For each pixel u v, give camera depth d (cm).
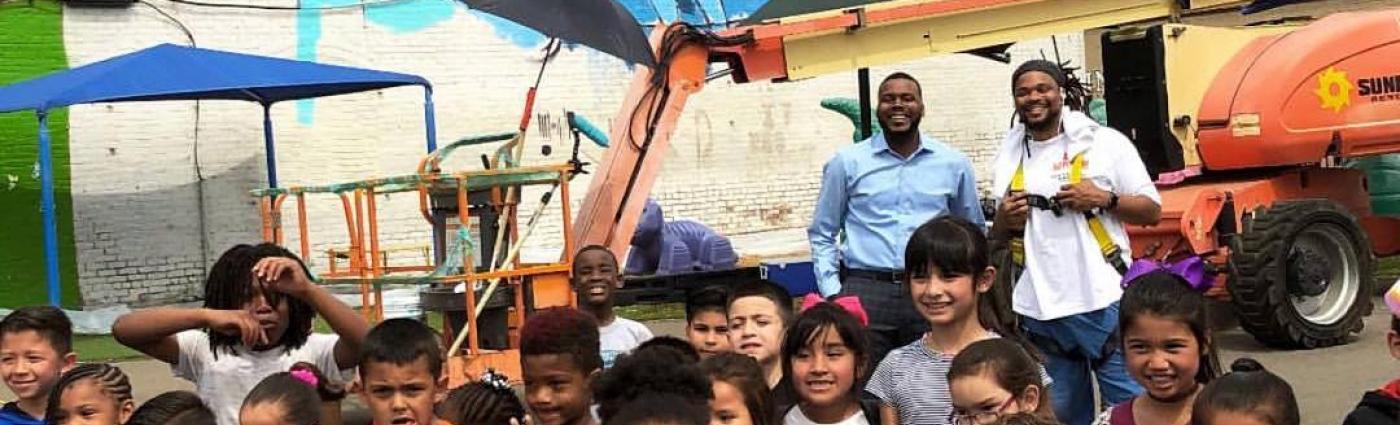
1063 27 989
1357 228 997
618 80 1593
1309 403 812
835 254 665
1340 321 984
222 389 530
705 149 1652
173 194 1396
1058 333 572
